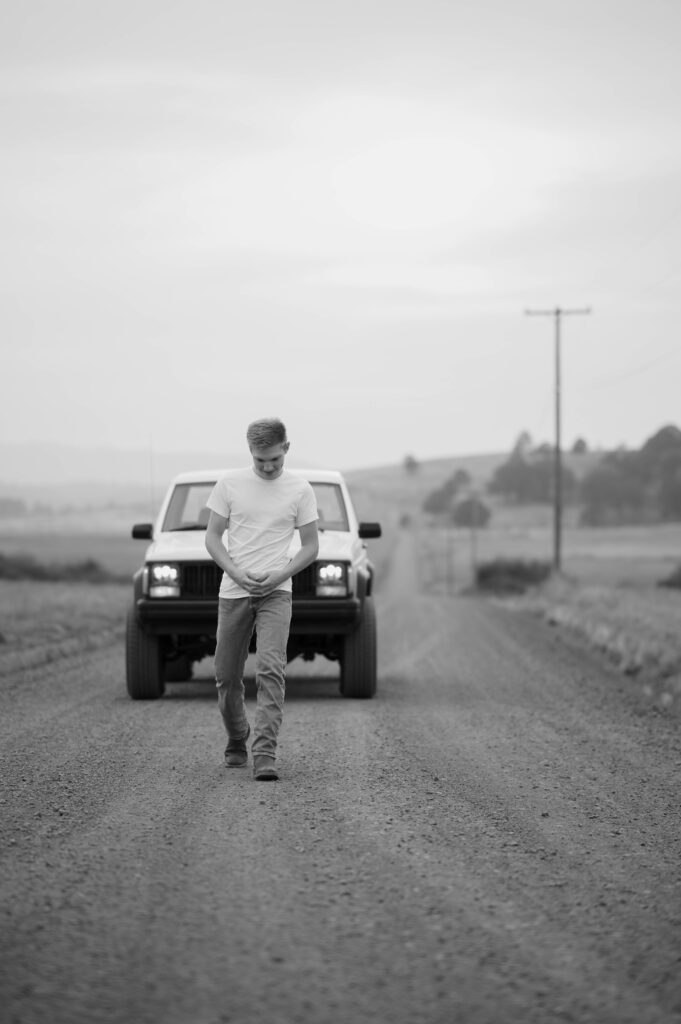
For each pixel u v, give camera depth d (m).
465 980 4.79
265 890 6.04
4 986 4.65
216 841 7.09
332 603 13.80
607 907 5.91
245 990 4.63
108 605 31.86
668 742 11.89
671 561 136.38
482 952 5.15
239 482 9.20
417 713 13.48
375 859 6.73
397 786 9.01
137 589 14.32
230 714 9.56
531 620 34.81
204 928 5.40
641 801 8.80
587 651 24.11
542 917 5.71
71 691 15.42
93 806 8.09
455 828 7.62
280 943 5.20
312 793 8.64
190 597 13.87
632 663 20.22
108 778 9.16
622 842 7.41
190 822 7.61
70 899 5.84
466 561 169.38
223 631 9.32
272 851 6.87
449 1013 4.44
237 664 9.43
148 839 7.13
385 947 5.18
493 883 6.30
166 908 5.70
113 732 11.66
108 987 4.64
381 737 11.52
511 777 9.63
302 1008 4.46
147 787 8.80
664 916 5.79
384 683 16.78
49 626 24.36
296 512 9.23
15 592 39.56
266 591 9.05
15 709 13.49
